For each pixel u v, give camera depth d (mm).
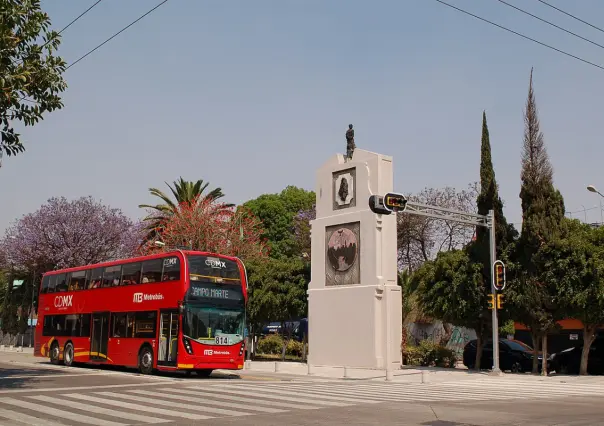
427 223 48562
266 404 14422
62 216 47125
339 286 29859
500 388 20969
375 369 27359
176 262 22422
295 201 64688
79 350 27188
